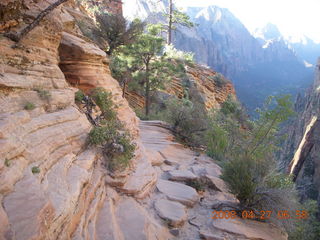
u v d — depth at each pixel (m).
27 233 2.54
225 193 8.51
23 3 6.21
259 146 13.59
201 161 11.89
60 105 6.43
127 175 6.69
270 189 6.86
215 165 11.80
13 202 2.88
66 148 5.25
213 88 36.25
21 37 5.83
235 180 7.15
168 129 15.84
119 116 10.20
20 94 5.19
